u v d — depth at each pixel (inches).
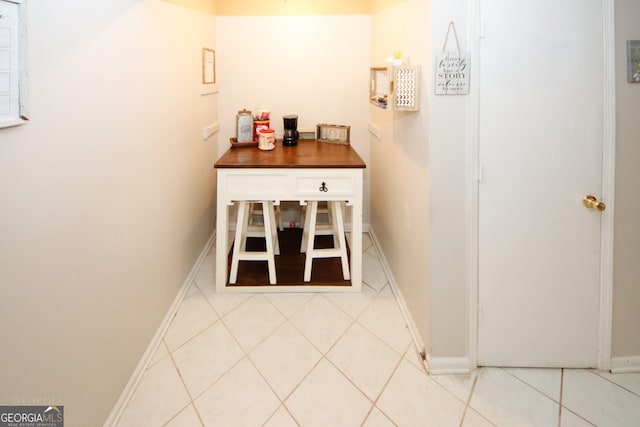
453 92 61.0
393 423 57.0
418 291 74.1
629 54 60.7
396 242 93.4
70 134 46.3
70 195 46.4
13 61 36.3
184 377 66.1
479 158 63.0
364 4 123.7
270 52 126.3
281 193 90.1
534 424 56.8
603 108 61.7
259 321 82.9
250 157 97.6
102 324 54.1
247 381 65.3
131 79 63.3
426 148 65.4
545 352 68.2
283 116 125.2
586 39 60.4
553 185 63.4
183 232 93.2
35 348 40.4
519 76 60.8
